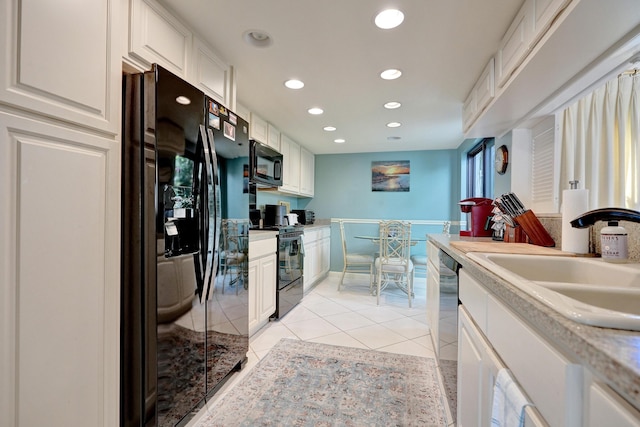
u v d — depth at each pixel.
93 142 1.01
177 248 1.42
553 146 1.83
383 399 1.65
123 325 1.20
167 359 1.27
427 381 1.83
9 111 0.78
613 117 1.31
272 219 3.65
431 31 1.62
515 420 0.64
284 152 3.79
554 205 1.78
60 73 0.90
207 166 1.49
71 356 0.94
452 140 4.06
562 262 1.27
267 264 2.64
